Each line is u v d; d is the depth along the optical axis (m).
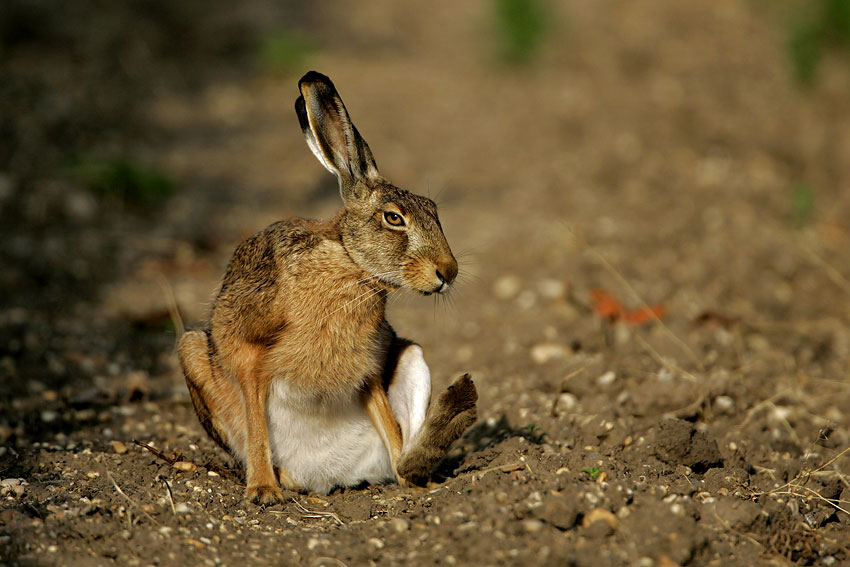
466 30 32.91
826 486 8.63
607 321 13.40
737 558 7.31
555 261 15.82
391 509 8.32
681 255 15.95
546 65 27.81
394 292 9.07
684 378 11.06
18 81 22.50
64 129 20.33
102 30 26.84
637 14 30.88
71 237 16.19
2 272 14.67
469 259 16.14
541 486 7.88
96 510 7.82
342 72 27.11
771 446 9.80
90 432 10.16
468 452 9.68
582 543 7.17
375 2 35.97
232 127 22.81
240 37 28.98
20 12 25.86
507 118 23.59
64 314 13.77
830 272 14.70
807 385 11.56
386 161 20.73
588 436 9.74
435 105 24.73
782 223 17.47
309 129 9.23
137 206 17.73
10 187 17.22
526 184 19.69
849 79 24.55
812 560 7.62
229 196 18.83
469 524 7.50
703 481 8.62
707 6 30.66
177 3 30.42
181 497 8.36
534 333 13.06
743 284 14.94
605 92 24.95
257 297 8.55
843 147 20.91
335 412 9.02
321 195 19.17
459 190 19.42
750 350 12.70
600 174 19.94
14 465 8.87
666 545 7.17
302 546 7.63
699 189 18.95
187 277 15.42
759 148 21.09
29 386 11.34
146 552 7.29
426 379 8.95
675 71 26.16
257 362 8.66
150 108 23.06
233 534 7.79
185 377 9.35
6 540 7.11
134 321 13.56
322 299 8.55
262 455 8.62
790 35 25.64
